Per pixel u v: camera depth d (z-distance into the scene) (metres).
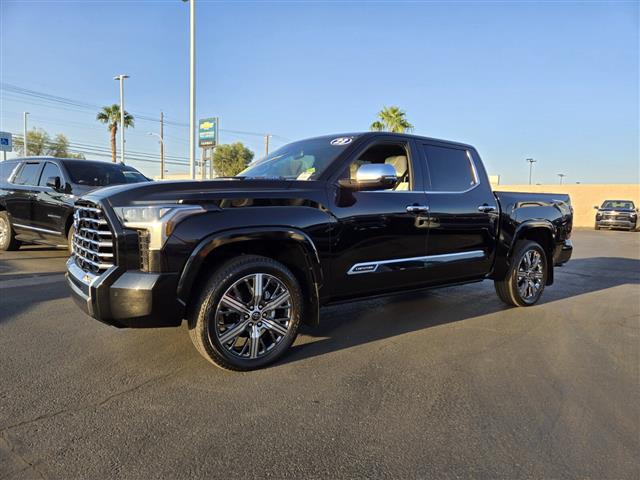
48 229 8.27
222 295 3.39
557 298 6.58
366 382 3.49
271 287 3.68
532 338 4.66
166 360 3.78
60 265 7.87
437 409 3.10
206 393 3.23
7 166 9.55
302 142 4.82
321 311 5.51
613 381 3.62
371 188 3.98
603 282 8.05
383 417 2.97
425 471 2.42
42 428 2.73
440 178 4.89
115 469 2.37
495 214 5.30
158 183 3.41
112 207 3.26
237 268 3.43
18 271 7.29
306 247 3.71
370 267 4.19
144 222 3.17
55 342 4.14
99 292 3.18
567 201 6.42
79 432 2.70
